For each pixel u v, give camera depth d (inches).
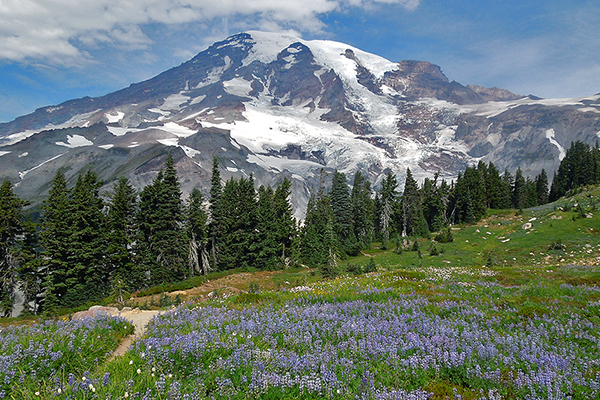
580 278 1013.8
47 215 2378.2
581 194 3873.0
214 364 367.9
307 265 3142.2
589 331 502.0
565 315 581.6
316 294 798.5
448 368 365.4
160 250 2596.0
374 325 509.7
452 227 3900.1
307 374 360.2
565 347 445.1
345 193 3902.6
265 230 3073.3
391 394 314.2
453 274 1348.4
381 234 4092.0
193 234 2970.0
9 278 2076.8
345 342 429.7
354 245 3344.0
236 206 3122.5
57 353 374.3
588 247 2422.5
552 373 344.8
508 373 354.6
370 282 1015.6
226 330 477.7
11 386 304.0
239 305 723.4
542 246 2630.4
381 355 400.2
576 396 331.9
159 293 2060.8
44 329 472.7
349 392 327.3
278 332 481.4
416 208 4037.9
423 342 425.4
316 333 479.8
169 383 322.0
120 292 1846.7
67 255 2203.5
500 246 2876.5
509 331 503.2
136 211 2787.9
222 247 3073.3
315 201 3880.4
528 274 1285.7
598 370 375.6
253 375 343.0
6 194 2101.4
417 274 1167.0
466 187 4146.2
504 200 4827.8
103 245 2317.9
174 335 437.4
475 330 490.6
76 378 346.3
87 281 2198.6
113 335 500.4
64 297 2113.7
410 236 3905.0
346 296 774.5
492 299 733.3
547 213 3358.8
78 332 460.8
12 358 346.6
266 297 790.5
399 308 626.2
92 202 2439.7
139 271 2464.3
